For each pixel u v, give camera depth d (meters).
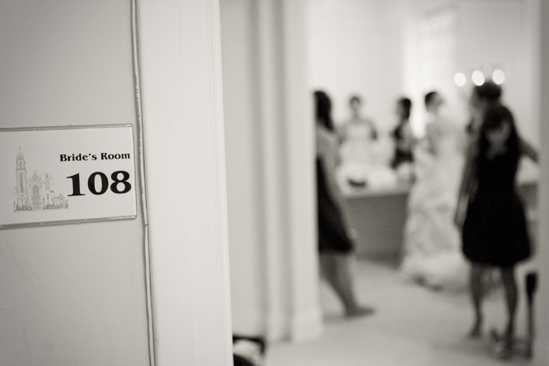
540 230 2.79
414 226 4.76
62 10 1.08
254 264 3.44
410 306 4.03
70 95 1.09
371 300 4.21
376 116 8.00
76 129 1.10
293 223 3.41
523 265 4.25
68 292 1.12
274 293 3.46
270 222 3.43
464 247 3.26
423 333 3.45
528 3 5.77
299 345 3.31
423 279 4.70
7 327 1.10
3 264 1.09
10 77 1.07
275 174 3.43
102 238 1.13
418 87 7.64
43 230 1.10
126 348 1.15
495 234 3.06
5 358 1.10
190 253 1.16
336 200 3.76
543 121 2.73
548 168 2.71
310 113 3.46
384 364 2.97
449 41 7.06
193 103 1.14
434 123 4.58
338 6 7.74
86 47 1.10
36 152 1.09
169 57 1.12
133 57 1.11
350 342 3.34
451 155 4.55
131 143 1.13
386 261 5.53
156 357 1.16
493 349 3.10
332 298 4.40
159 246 1.15
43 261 1.10
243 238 3.42
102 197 1.12
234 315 3.42
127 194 1.13
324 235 3.73
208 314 1.18
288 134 3.39
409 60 7.68
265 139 3.39
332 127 3.79
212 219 1.17
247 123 3.37
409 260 4.79
